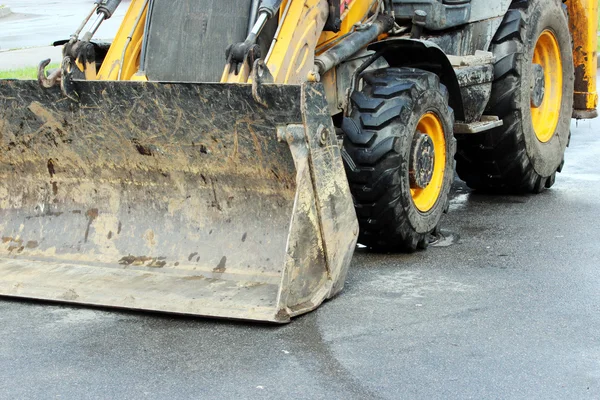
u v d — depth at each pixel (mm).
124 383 4520
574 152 9906
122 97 5699
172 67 6324
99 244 6117
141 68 6391
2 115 6055
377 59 7129
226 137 5621
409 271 6117
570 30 9125
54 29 23141
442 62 6691
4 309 5559
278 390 4402
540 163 8094
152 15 6441
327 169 5410
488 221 7340
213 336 5066
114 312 5461
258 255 5750
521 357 4707
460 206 7895
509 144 7754
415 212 6430
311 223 5324
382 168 6160
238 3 6277
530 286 5750
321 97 5367
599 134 10773
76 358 4820
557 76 8562
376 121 6195
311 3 6254
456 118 7113
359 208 6266
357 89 6438
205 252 5867
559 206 7770
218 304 5316
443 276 5992
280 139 5355
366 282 5902
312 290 5422
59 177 6246
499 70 7625
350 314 5328
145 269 5910
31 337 5109
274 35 6211
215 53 6258
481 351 4789
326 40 6672
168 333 5125
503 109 7668
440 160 6785
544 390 4352
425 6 7176
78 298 5562
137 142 5871
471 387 4395
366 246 6660
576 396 4285
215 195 5914
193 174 5906
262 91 5309
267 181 5746
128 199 6121
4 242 6312
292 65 6039
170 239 5988
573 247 6543
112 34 20078
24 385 4516
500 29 7730
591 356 4707
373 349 4840
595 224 7145
